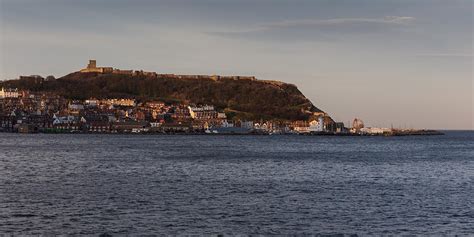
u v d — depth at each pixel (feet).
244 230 228.63
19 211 259.39
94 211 262.06
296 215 260.01
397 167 540.11
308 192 336.90
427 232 228.22
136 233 220.43
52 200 291.99
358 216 258.98
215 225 236.63
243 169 493.36
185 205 281.95
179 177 416.87
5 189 335.26
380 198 313.94
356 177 434.71
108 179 397.60
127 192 326.44
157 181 387.34
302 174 454.81
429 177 441.27
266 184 376.48
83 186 353.51
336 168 518.78
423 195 327.47
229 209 272.51
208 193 326.65
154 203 286.87
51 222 236.84
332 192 337.72
